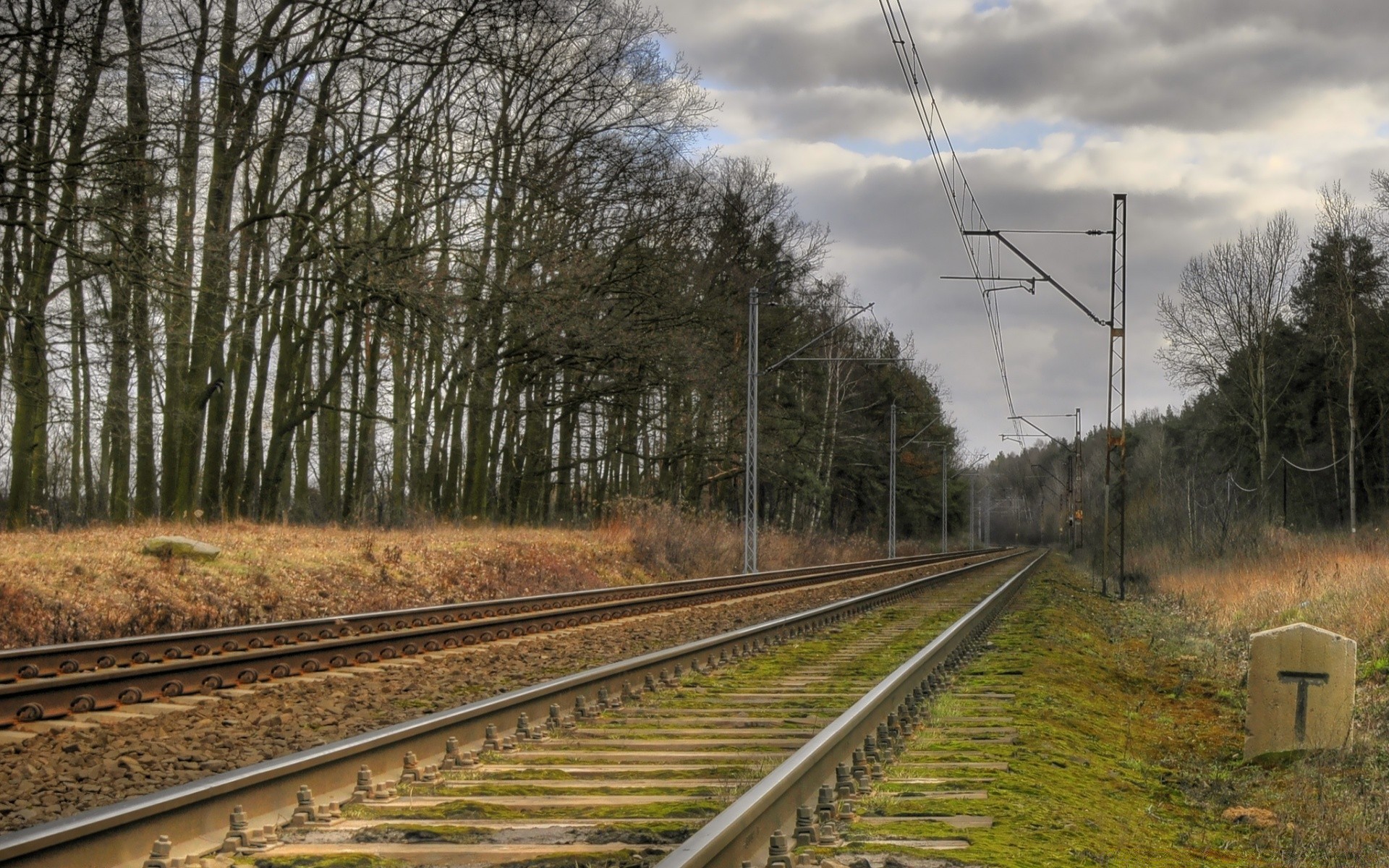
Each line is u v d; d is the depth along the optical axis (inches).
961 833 241.1
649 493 2105.1
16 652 442.3
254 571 818.8
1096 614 1161.4
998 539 7824.8
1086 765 359.3
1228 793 356.2
